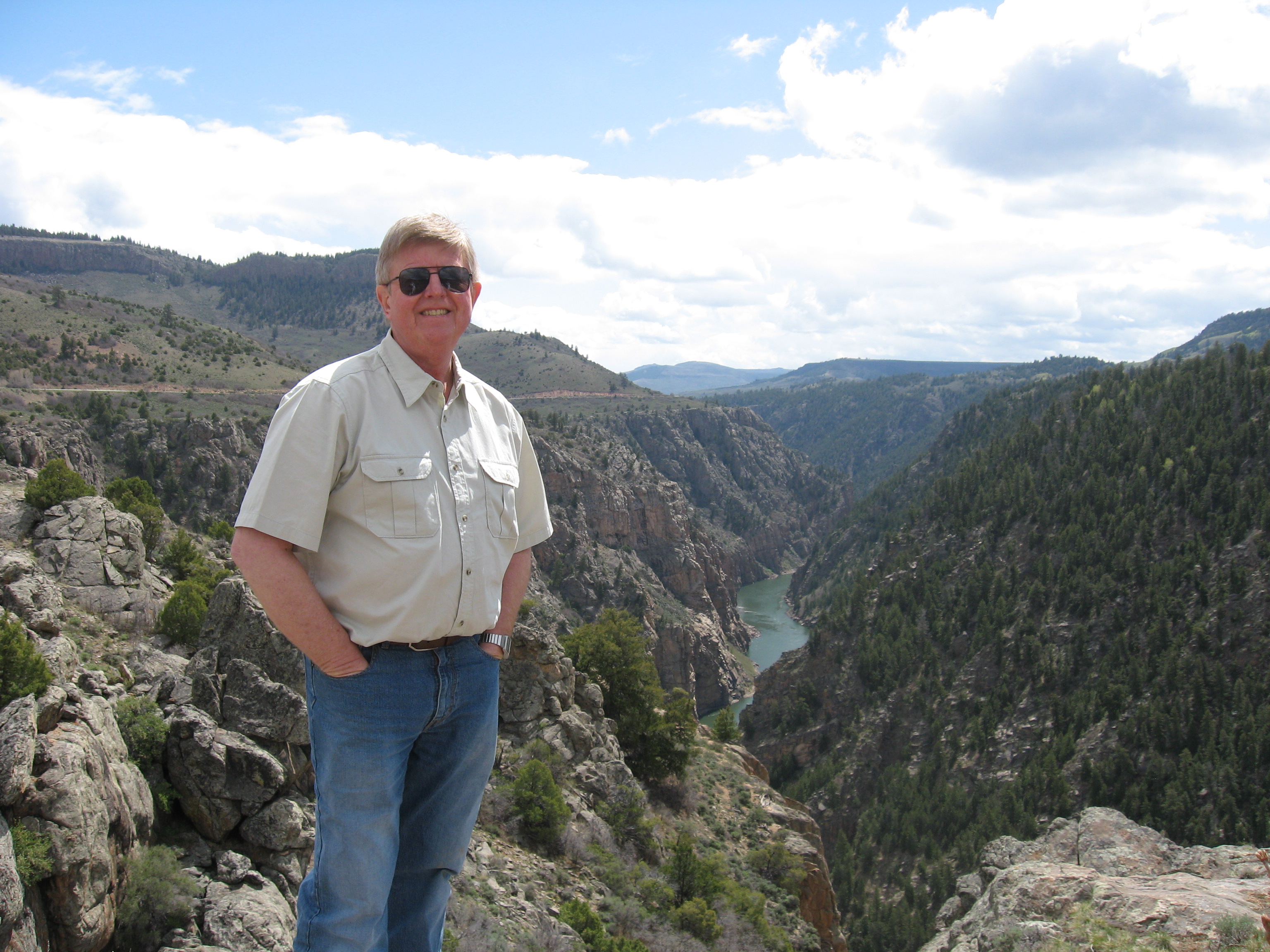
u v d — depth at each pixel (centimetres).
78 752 1087
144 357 18875
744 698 16288
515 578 446
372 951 363
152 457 12794
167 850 1209
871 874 9406
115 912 1080
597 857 2433
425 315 386
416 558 359
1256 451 12619
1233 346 15212
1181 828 8594
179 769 1328
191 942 1080
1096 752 9806
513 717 3011
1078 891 1068
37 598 2028
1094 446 15125
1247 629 10200
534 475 466
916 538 16462
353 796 366
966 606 13350
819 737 12681
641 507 19112
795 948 2938
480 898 1755
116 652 1972
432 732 402
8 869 898
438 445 383
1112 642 11262
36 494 2639
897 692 12444
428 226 393
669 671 15038
